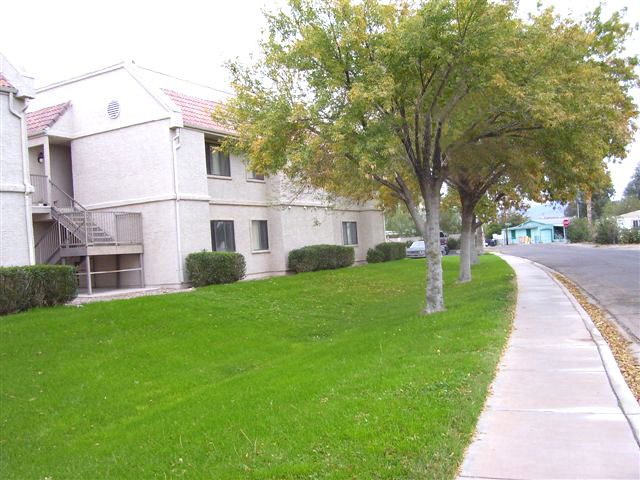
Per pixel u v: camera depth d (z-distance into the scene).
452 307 14.30
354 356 9.88
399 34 12.15
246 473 5.03
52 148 22.66
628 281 18.91
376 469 4.69
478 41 12.05
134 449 6.84
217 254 20.27
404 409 6.05
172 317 14.49
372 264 31.20
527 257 37.88
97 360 11.24
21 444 8.18
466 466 4.74
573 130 12.99
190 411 7.95
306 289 20.31
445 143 15.09
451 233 67.50
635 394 6.62
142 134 20.69
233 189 23.47
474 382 7.06
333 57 12.72
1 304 13.75
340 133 11.98
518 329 10.88
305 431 5.84
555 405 6.23
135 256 20.91
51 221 20.14
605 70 17.28
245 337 13.55
